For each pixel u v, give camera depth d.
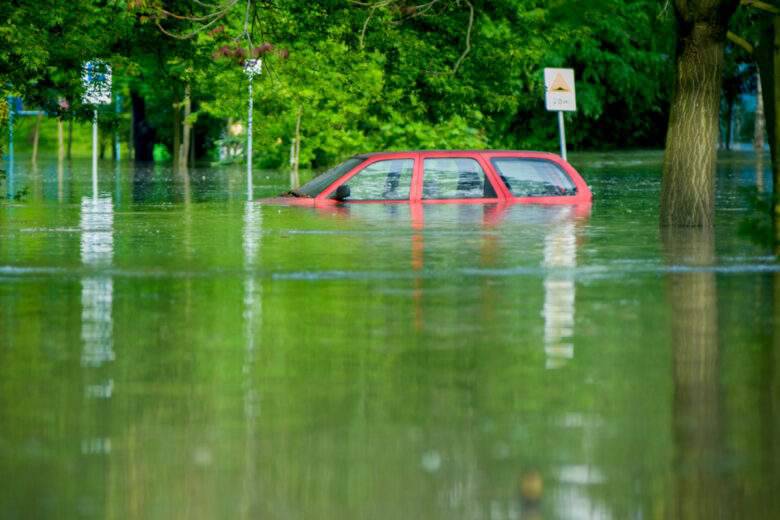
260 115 93.62
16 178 78.50
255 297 26.20
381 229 40.62
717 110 41.91
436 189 49.28
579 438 15.30
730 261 32.41
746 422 16.03
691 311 24.39
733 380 18.36
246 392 17.61
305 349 20.62
